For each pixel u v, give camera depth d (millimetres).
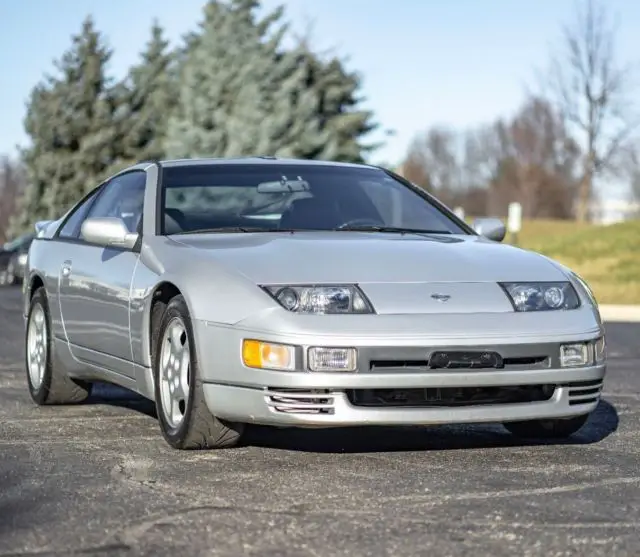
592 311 5961
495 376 5562
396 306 5570
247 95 39844
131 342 6473
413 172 77812
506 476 5320
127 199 7289
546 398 5832
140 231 6750
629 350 13266
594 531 4285
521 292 5832
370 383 5430
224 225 6703
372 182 7355
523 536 4203
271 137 39031
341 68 44875
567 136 67812
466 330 5531
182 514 4527
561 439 6457
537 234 52219
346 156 43688
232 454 5875
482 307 5676
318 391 5465
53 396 7758
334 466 5555
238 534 4219
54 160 52938
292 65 40938
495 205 74250
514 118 72062
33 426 6898
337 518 4461
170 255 6227
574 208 71062
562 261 31453
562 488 5055
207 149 39906
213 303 5711
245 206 6863
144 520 4438
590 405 5918
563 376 5723
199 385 5762
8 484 5152
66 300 7414
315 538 4160
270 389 5516
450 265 5961
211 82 41188
